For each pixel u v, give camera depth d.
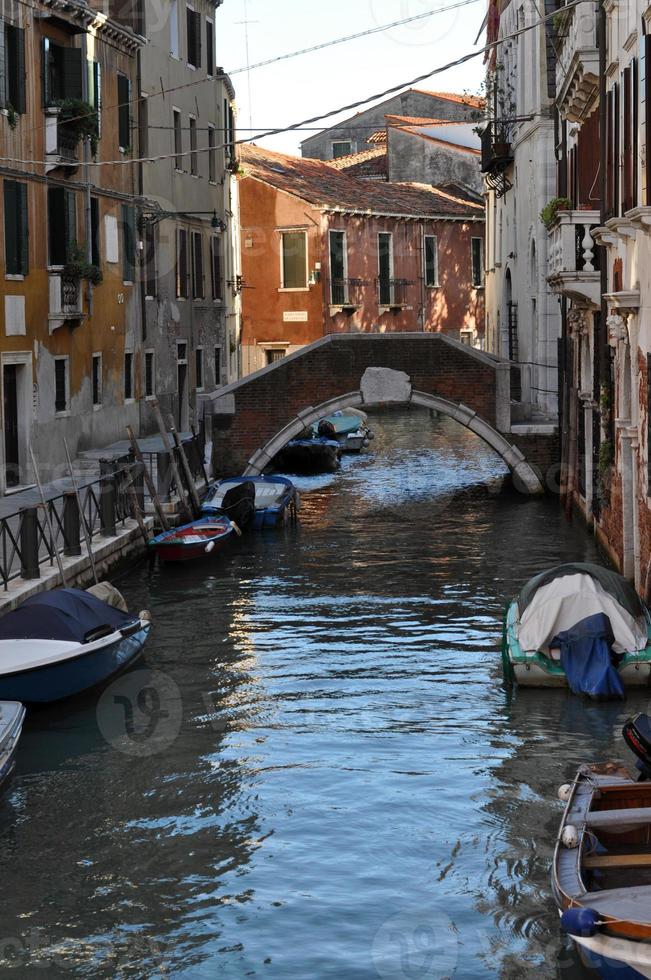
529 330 30.56
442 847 9.73
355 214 44.03
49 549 16.25
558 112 24.33
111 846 9.98
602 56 17.31
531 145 29.56
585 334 21.95
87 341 26.47
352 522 24.86
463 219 49.38
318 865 9.54
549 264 21.05
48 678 12.78
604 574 13.76
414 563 20.58
